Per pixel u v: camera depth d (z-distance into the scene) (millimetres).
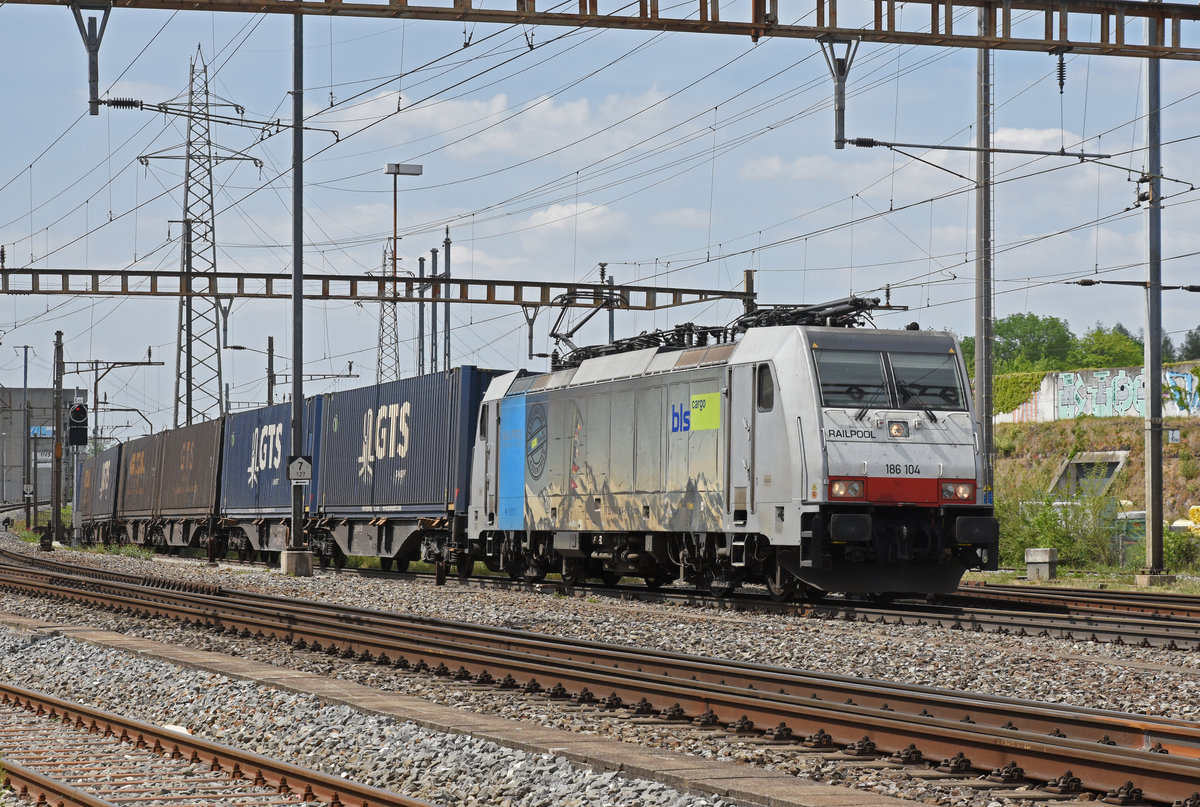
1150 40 17344
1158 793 7387
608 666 13305
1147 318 28203
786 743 9398
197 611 19109
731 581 21234
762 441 19719
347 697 11234
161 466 51000
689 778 7902
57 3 15258
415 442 31156
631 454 22906
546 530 25547
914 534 19234
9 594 24828
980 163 26875
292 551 31344
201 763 9133
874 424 19031
